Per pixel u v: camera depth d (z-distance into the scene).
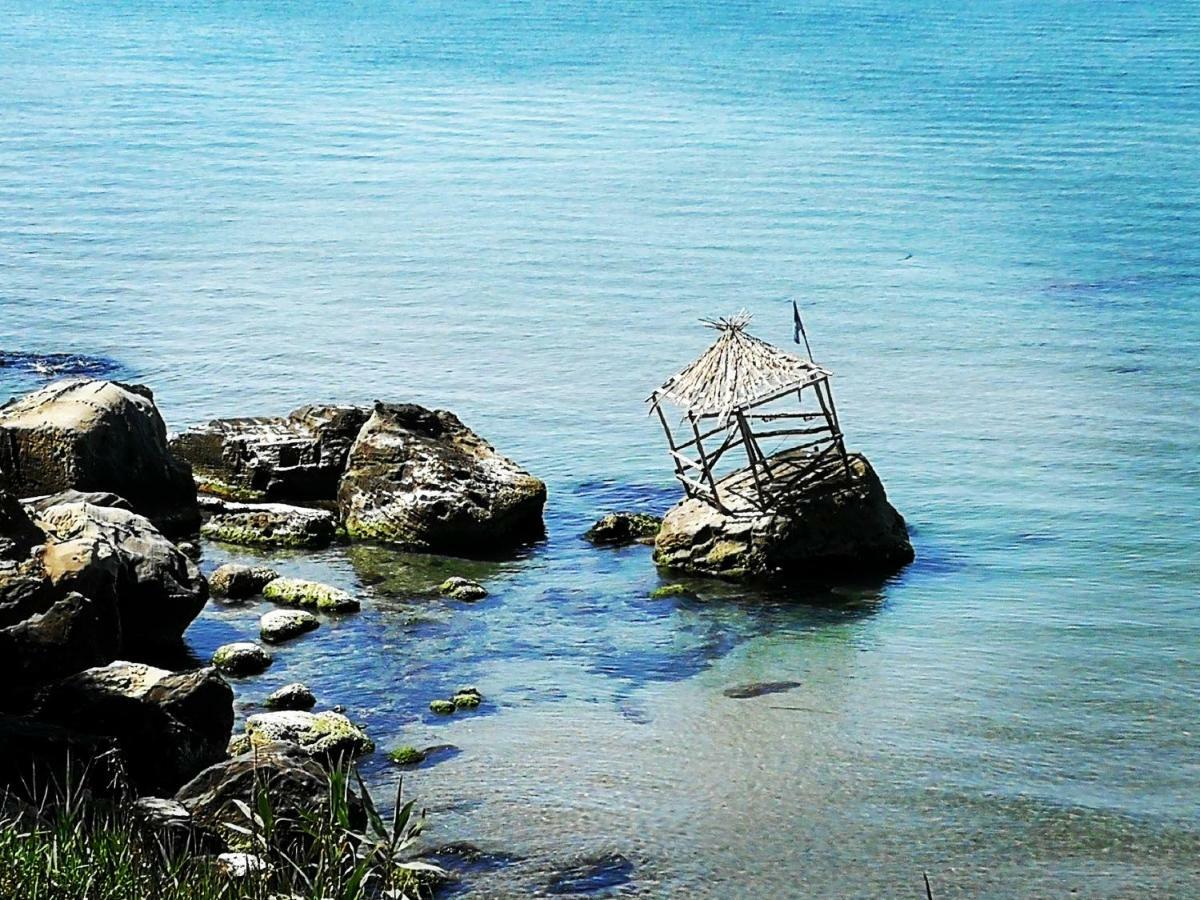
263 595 29.36
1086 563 31.66
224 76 137.12
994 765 21.66
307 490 34.66
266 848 14.45
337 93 124.62
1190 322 54.41
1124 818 19.92
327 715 22.91
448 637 27.53
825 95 120.88
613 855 18.91
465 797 20.72
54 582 23.45
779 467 31.78
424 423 34.62
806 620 28.41
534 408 44.72
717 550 30.62
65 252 67.25
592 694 24.88
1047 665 25.89
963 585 30.31
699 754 22.17
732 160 92.25
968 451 40.00
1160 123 104.69
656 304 58.72
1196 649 26.72
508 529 32.81
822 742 22.53
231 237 71.12
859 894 17.91
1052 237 69.88
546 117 110.88
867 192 81.94
